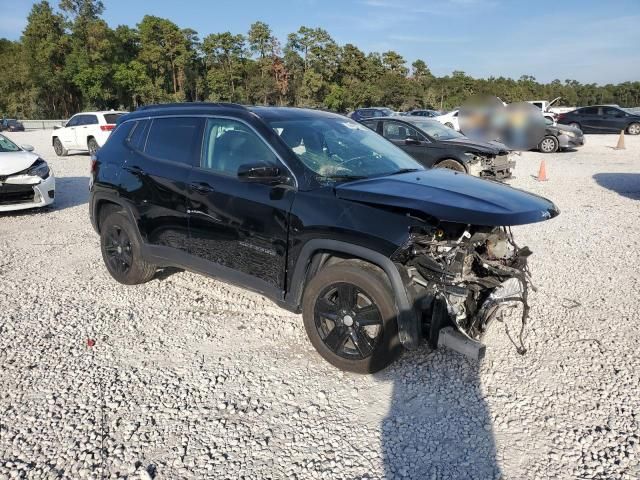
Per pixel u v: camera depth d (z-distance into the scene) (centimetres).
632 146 2081
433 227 322
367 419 318
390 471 274
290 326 442
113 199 514
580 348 404
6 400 335
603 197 1011
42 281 551
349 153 422
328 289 360
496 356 392
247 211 397
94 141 1753
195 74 7725
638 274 568
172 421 314
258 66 7794
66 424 310
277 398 339
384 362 346
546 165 1503
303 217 363
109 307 482
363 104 7681
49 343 412
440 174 417
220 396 341
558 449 292
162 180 462
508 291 342
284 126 415
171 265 483
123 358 390
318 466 278
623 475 271
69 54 6325
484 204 323
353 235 337
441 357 388
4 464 277
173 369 374
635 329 436
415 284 338
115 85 6675
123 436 301
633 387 351
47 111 6750
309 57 7719
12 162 837
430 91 7144
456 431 307
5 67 6769
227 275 425
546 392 346
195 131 454
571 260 620
